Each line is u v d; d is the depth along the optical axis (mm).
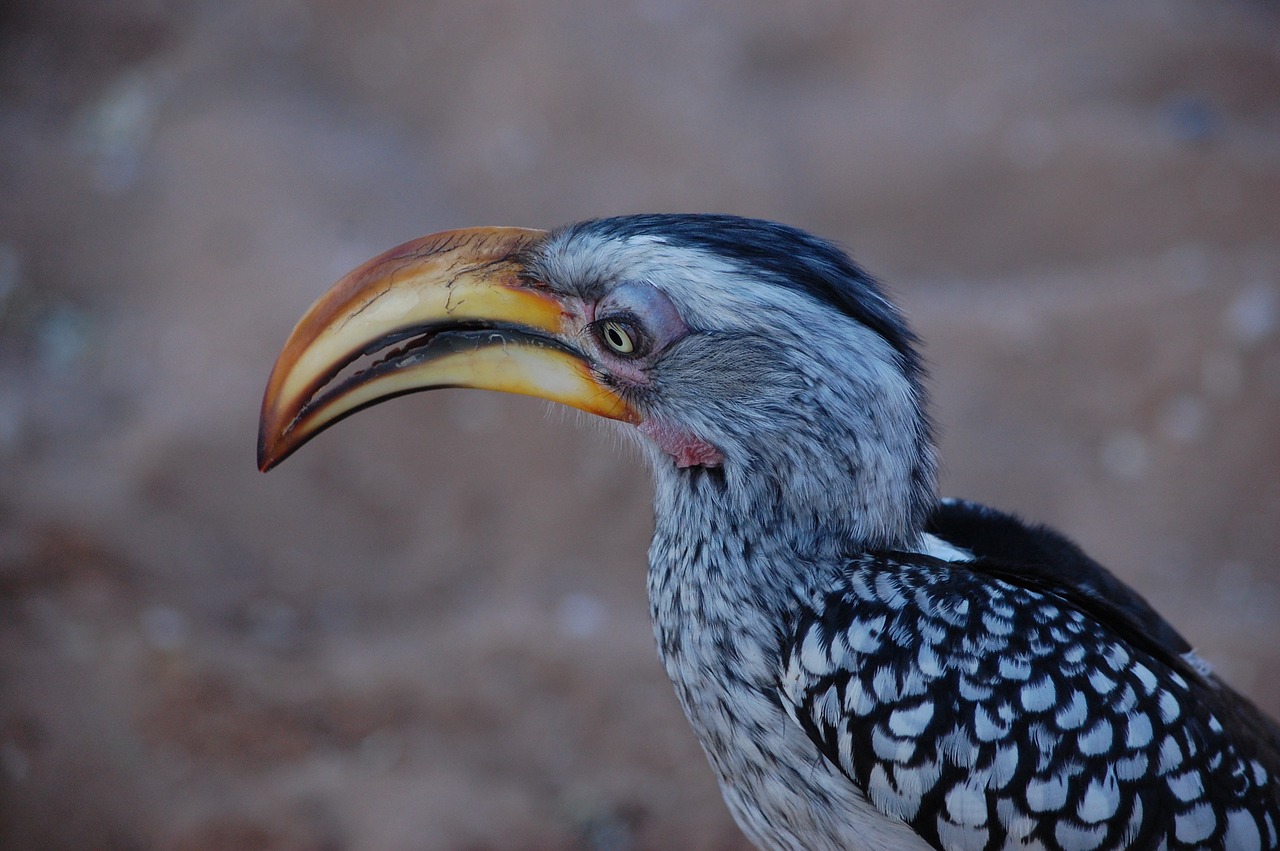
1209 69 16609
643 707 10633
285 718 10516
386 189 15305
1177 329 13242
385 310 4922
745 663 4703
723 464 4781
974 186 15438
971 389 13117
